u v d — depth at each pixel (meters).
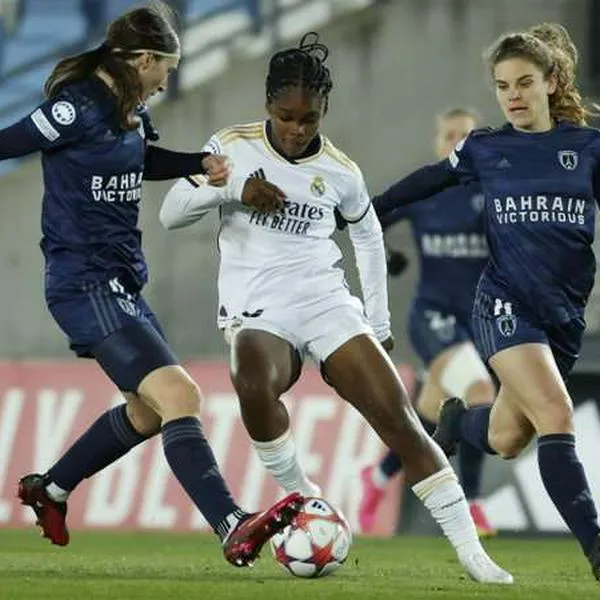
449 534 23.67
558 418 24.28
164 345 23.45
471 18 51.97
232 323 24.16
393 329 50.19
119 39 23.38
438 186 26.41
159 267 51.62
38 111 23.09
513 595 21.53
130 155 23.58
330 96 52.31
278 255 24.05
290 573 24.58
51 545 36.31
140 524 45.28
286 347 23.91
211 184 23.53
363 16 52.47
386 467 41.94
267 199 23.52
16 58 59.06
